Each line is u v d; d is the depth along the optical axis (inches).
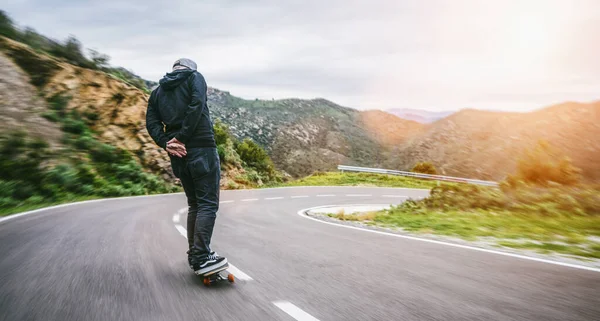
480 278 156.6
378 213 495.5
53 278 141.7
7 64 730.2
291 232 287.4
